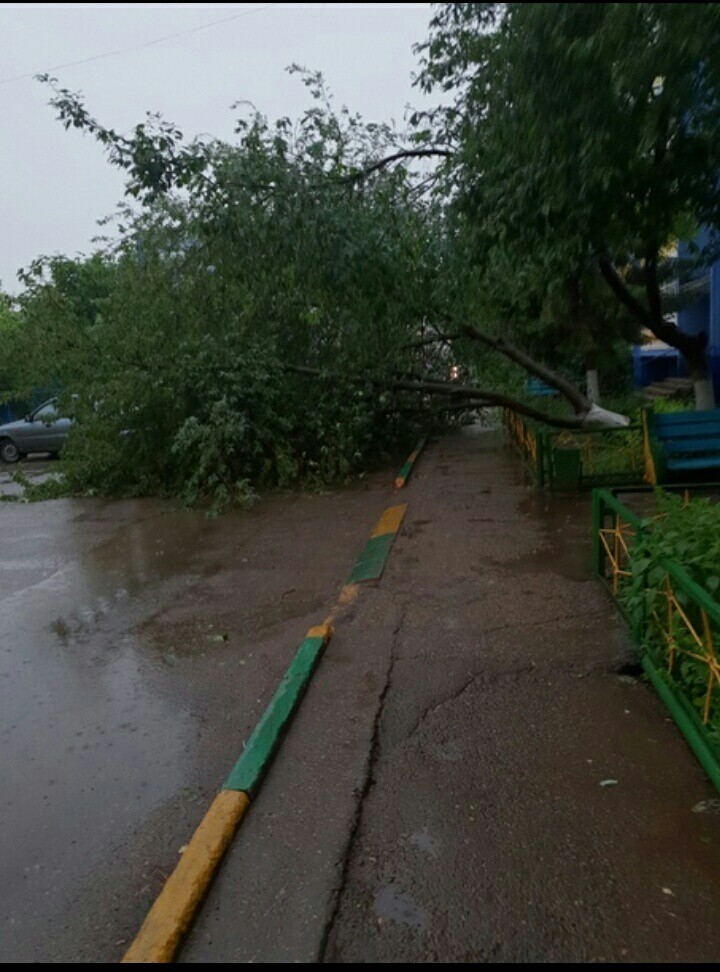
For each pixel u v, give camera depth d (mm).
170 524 8867
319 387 11031
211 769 3404
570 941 2256
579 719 3561
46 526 9281
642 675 3986
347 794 3062
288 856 2707
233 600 5844
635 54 3688
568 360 16281
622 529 5059
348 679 4148
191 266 10023
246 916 2430
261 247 8344
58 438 17359
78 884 2699
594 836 2717
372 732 3541
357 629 4891
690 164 4812
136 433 10789
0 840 2979
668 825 2750
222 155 7918
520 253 6055
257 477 10578
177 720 3906
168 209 9844
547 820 2824
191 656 4770
